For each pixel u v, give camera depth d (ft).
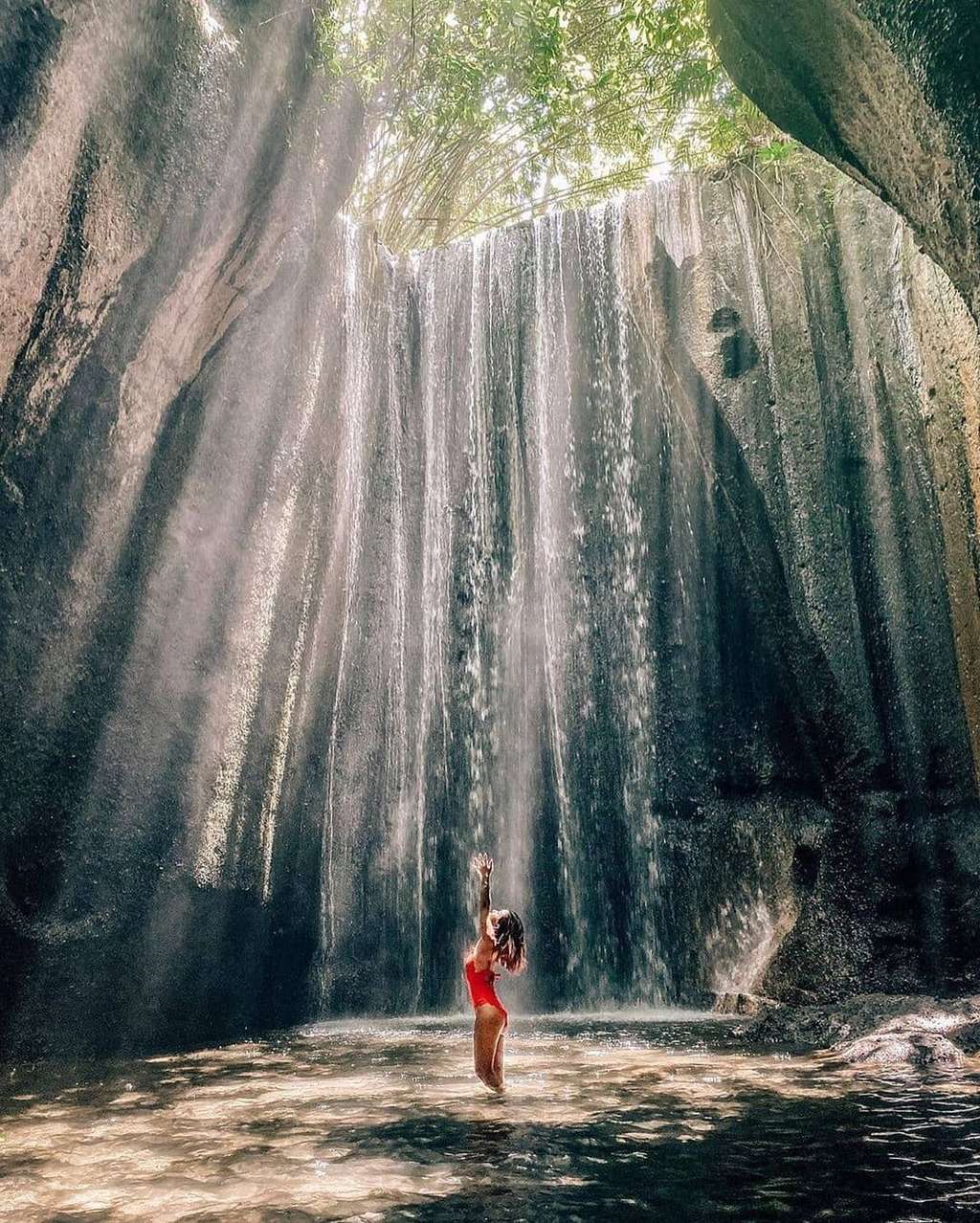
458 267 59.77
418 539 57.36
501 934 25.30
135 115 30.14
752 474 53.57
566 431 58.65
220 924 40.50
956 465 44.24
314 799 48.11
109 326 33.06
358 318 53.67
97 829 35.68
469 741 56.85
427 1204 14.60
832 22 32.32
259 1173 16.80
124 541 36.78
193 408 39.88
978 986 42.24
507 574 58.59
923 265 45.32
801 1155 17.10
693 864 53.57
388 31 43.70
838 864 48.75
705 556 55.52
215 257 36.94
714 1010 47.88
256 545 43.27
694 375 54.85
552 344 58.54
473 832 56.34
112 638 36.63
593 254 57.98
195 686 39.88
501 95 54.95
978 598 43.70
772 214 54.39
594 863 55.93
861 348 51.47
